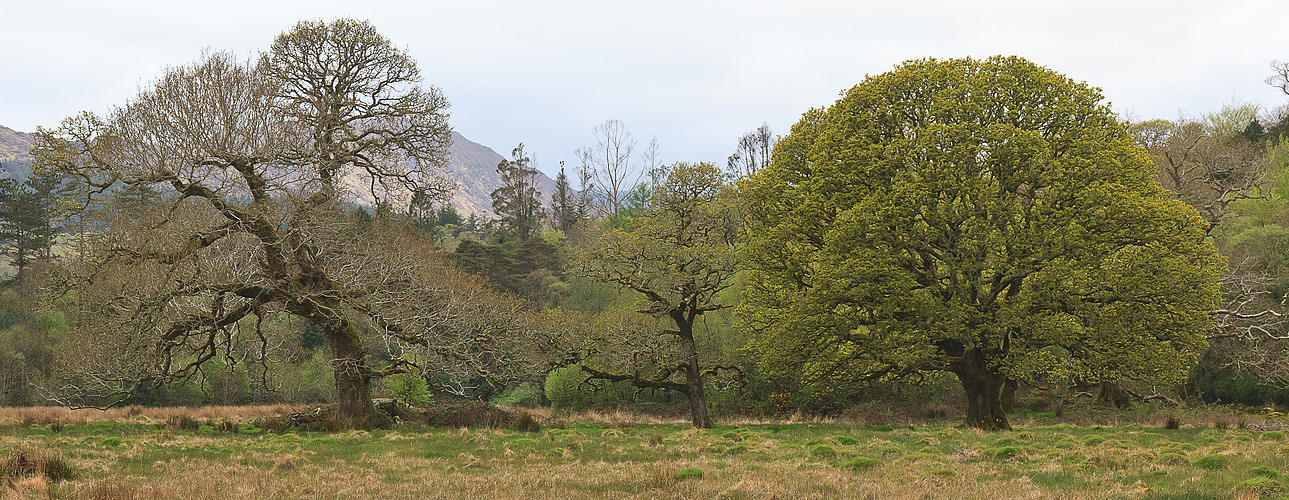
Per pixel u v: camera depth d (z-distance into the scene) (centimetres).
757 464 1560
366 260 2794
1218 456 1460
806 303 2562
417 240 3984
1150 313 2417
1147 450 1694
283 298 2588
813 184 2670
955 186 2409
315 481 1299
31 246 6438
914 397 4134
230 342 2705
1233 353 3706
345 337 2812
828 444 2017
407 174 3064
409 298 2797
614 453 1834
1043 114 2516
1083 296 2409
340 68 3061
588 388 4509
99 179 2486
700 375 3062
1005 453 1712
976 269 2411
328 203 2739
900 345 2588
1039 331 2427
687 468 1416
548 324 3048
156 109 2416
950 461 1633
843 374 2898
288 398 5197
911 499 1120
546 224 9525
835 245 2502
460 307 2902
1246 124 6531
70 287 2525
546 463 1645
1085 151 2439
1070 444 1952
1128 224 2325
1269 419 3083
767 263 2844
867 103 2725
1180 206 2362
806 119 2973
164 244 2461
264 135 2530
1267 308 3606
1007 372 2544
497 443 2091
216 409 3288
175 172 2416
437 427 2805
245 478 1338
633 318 3036
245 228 2502
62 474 1310
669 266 2948
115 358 2358
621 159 8188
